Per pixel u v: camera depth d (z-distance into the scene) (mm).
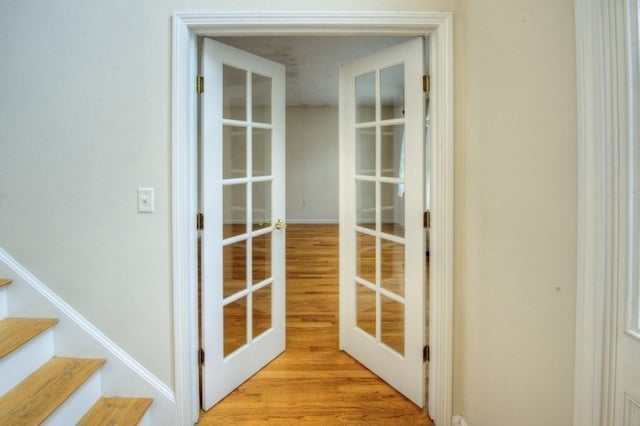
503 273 1430
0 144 1710
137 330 1764
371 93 2209
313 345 2652
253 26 1728
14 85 1702
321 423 1847
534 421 1272
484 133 1543
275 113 2326
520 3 1301
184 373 1763
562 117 1127
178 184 1711
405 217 1995
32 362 1614
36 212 1726
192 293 1806
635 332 938
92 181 1727
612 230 979
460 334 1774
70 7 1696
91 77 1701
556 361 1168
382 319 2217
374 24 1726
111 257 1745
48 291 1735
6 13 1693
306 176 8289
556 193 1156
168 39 1699
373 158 2209
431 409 1869
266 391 2102
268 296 2402
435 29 1758
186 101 1721
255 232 2234
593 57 995
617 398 979
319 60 4664
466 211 1706
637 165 946
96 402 1728
